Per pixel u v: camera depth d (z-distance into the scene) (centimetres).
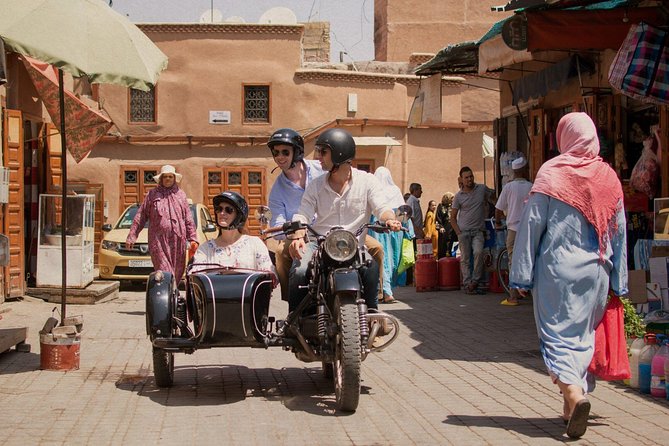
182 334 821
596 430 672
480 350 1050
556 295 661
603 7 1125
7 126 1497
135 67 888
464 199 1675
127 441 650
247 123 2992
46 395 805
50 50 852
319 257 760
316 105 3011
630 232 1230
